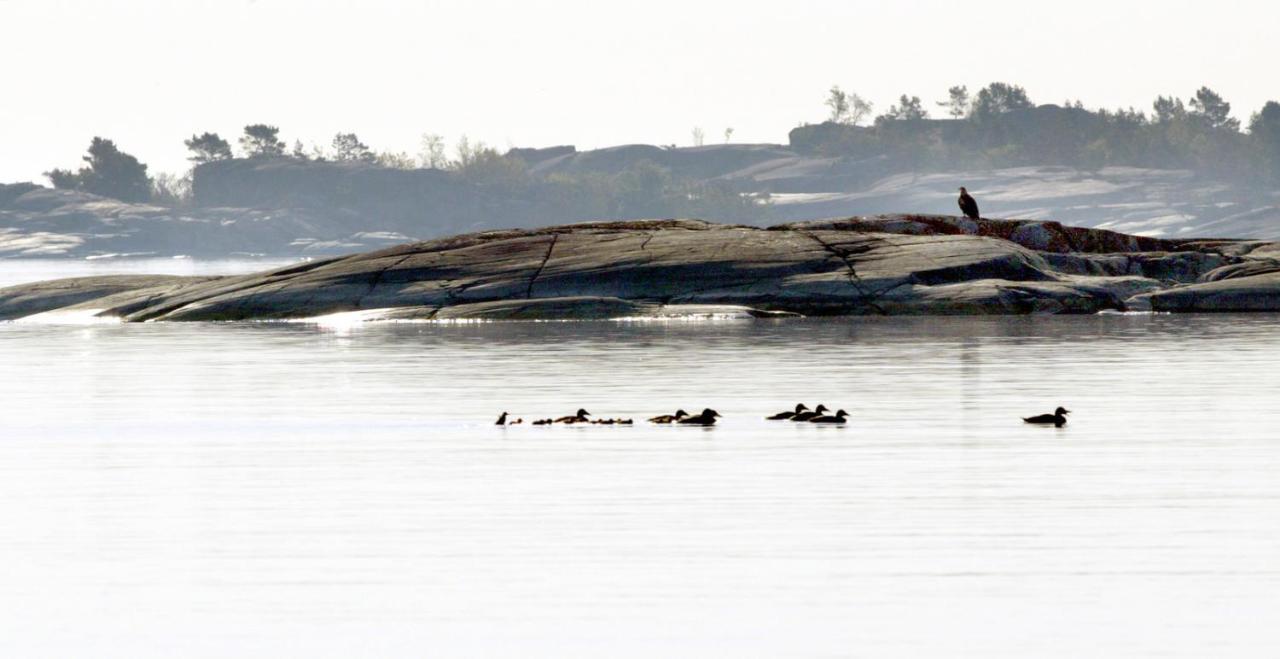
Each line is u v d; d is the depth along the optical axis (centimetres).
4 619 4781
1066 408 9619
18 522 6197
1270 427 8712
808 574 5241
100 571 5356
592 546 5681
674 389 10925
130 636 4597
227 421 9400
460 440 8444
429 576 5256
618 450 7988
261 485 7038
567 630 4619
